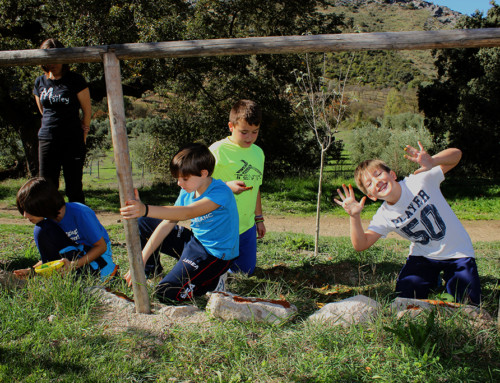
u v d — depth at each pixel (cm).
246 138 414
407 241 709
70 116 460
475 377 230
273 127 1980
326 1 1973
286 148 2028
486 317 287
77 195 489
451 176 2266
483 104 2269
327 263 517
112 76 266
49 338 261
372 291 384
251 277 446
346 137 4506
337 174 2070
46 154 464
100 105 3294
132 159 2967
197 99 2075
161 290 336
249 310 285
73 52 268
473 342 258
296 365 241
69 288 307
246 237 430
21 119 1773
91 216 364
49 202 342
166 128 2088
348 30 1962
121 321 286
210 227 338
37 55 271
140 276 290
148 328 279
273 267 491
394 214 336
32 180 345
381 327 264
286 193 1408
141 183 2109
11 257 498
